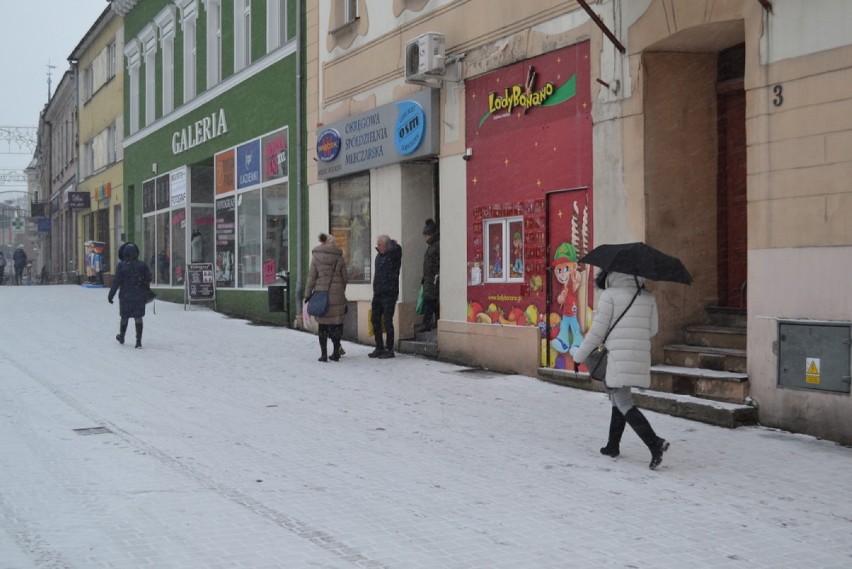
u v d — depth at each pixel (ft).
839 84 26.07
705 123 33.71
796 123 27.30
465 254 42.45
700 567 16.03
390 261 44.70
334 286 43.50
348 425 28.50
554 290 36.99
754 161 28.63
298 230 59.06
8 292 98.12
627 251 23.49
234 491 20.68
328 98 55.47
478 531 17.94
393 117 47.47
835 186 26.18
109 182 112.57
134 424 28.25
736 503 20.17
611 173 33.99
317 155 56.03
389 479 21.97
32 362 42.55
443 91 43.75
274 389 35.40
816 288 26.73
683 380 30.99
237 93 69.82
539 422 29.09
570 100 36.01
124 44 103.50
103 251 110.52
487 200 40.81
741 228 33.17
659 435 27.14
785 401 27.63
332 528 18.01
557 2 36.47
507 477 22.29
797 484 21.77
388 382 37.19
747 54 28.81
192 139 80.43
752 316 28.76
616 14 33.63
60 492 20.43
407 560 16.16
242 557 16.19
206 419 29.25
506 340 39.63
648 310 23.71
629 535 17.81
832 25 26.27
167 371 40.11
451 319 43.57
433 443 26.03
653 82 32.89
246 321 65.05
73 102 138.72
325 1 55.72
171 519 18.47
